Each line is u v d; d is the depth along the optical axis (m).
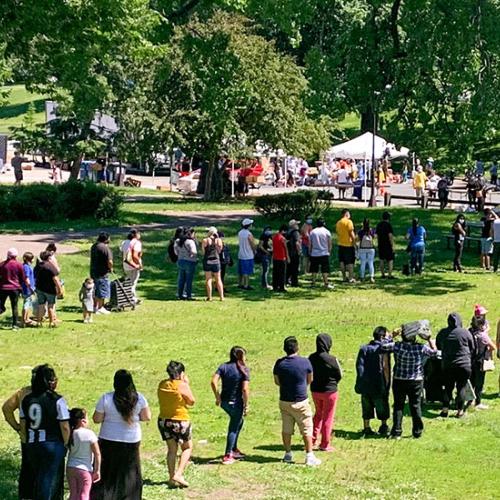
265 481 13.55
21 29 19.03
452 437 15.94
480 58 30.48
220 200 49.91
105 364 20.14
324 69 33.72
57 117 50.50
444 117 32.41
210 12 45.06
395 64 32.47
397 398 15.77
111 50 22.88
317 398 15.09
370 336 23.06
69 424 11.01
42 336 22.55
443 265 33.47
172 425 13.17
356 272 32.25
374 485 13.55
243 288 29.31
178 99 46.41
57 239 35.75
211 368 20.02
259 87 46.50
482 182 50.12
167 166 67.56
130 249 26.00
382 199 50.41
